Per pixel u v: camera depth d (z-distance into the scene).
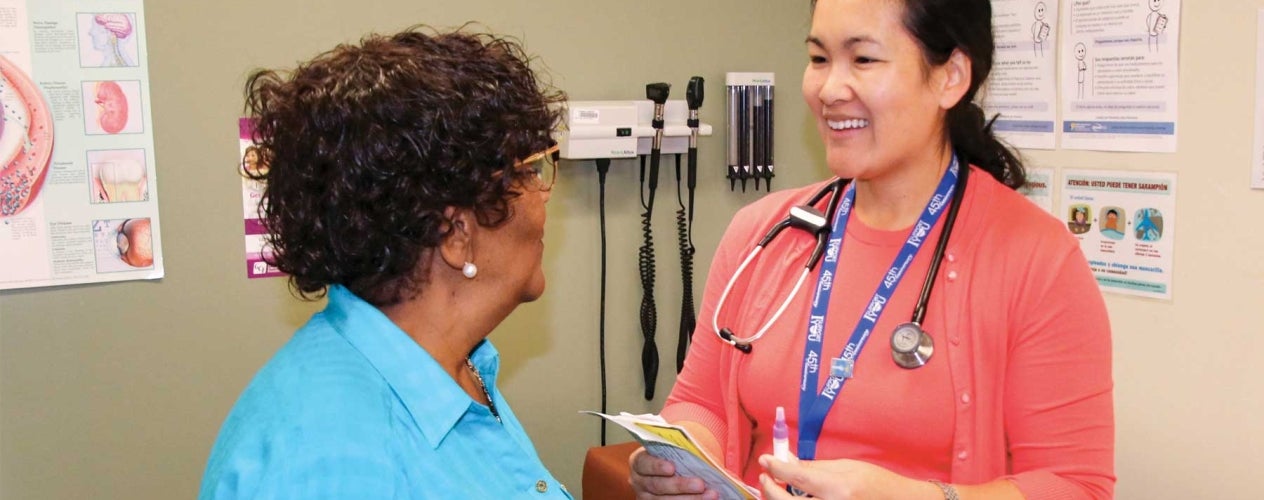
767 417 1.46
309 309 2.30
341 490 0.85
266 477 0.84
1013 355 1.33
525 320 2.53
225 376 2.24
